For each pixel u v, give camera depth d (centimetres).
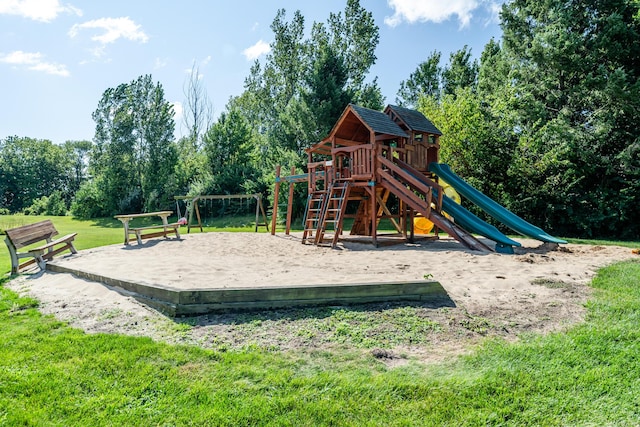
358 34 3158
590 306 450
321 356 337
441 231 1661
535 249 1017
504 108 1778
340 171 1209
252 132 3534
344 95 2528
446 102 2052
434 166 1366
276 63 3631
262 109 4119
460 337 376
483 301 476
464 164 1834
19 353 341
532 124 1770
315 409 255
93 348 349
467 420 245
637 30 1617
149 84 3600
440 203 1084
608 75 1614
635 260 775
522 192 1680
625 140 1608
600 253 921
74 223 3169
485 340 368
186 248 1075
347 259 832
